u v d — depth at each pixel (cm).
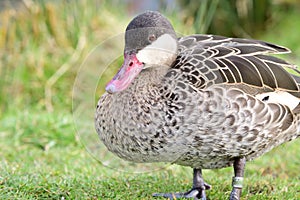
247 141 819
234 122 802
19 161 1095
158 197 904
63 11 1573
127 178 991
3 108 1471
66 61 1537
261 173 1089
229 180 1015
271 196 924
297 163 1139
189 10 1786
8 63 1516
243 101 802
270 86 848
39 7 1552
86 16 1576
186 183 998
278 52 882
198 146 810
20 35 1543
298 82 911
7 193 877
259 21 1911
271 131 834
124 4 1747
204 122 795
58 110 1420
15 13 1555
